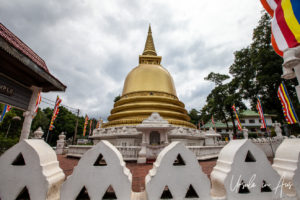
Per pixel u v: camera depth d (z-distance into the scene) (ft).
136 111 59.72
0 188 8.07
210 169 32.89
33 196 7.96
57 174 9.32
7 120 108.99
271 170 9.56
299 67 17.52
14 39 21.45
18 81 26.48
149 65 80.74
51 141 180.86
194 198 8.68
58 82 27.96
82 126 217.77
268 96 73.51
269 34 72.54
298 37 15.49
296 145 10.29
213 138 87.20
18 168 8.34
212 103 123.75
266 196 9.09
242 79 90.43
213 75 127.44
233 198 8.76
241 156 9.57
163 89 71.72
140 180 24.39
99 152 9.09
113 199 8.53
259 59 71.10
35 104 29.73
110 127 57.06
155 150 42.29
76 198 8.50
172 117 62.69
